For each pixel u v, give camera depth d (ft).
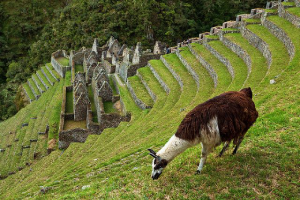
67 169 62.80
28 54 261.24
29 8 291.58
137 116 85.81
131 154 51.75
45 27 268.62
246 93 30.83
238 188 26.96
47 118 115.65
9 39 276.62
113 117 90.48
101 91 102.27
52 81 163.63
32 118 127.54
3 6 289.94
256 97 50.24
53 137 99.14
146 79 103.09
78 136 92.12
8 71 231.71
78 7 234.99
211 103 27.89
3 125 145.79
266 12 95.76
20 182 78.38
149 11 212.84
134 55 121.90
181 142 27.71
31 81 187.83
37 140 105.29
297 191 25.66
